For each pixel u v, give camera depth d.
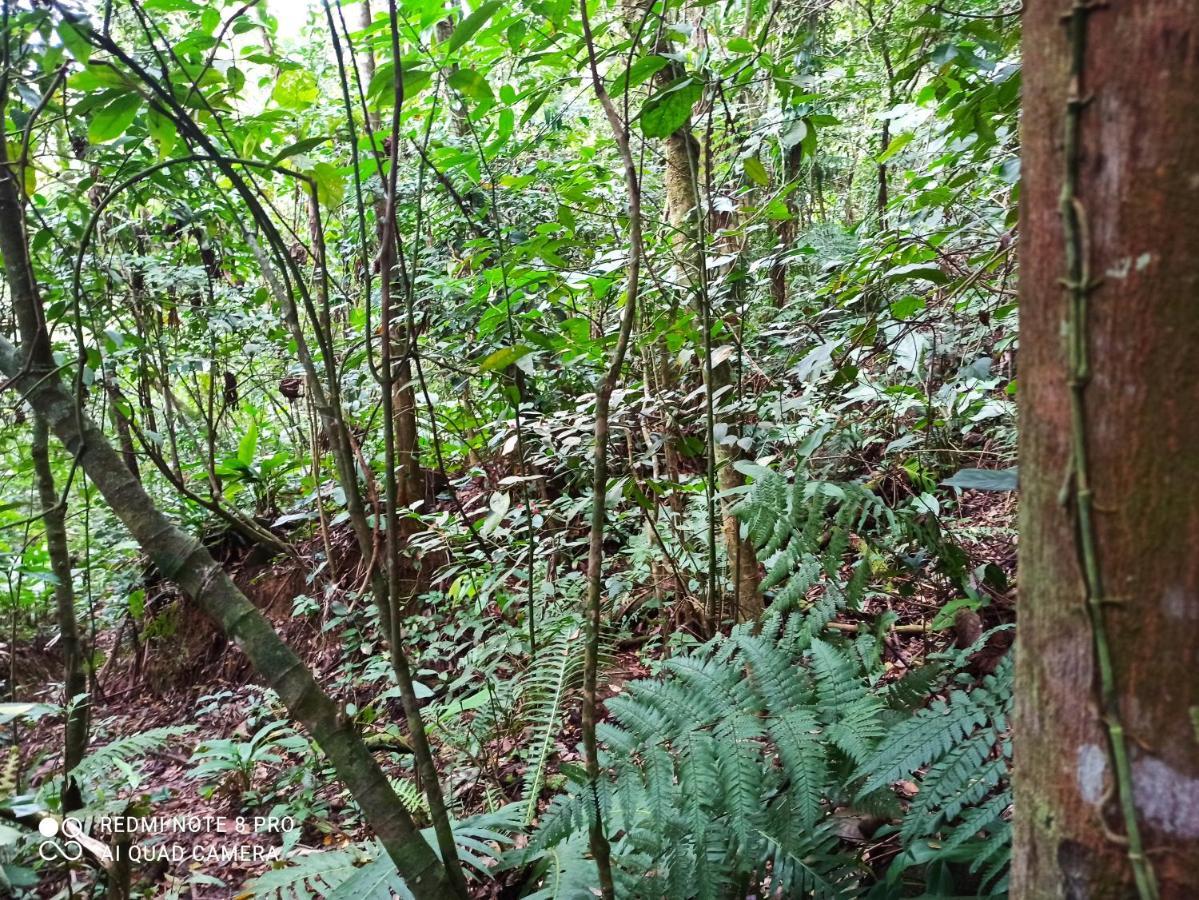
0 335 1.34
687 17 3.39
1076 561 0.70
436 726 2.79
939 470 2.69
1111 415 0.65
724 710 1.49
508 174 3.80
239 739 3.59
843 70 4.56
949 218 3.06
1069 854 0.73
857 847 1.57
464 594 3.26
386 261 1.18
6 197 1.30
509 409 3.42
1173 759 0.65
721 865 1.37
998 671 1.37
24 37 1.29
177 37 2.82
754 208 3.36
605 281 2.68
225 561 4.82
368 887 1.62
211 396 4.46
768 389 3.12
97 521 4.95
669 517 2.79
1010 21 2.08
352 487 1.33
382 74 1.50
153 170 1.27
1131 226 0.62
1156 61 0.60
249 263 4.23
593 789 1.21
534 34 2.10
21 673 4.49
